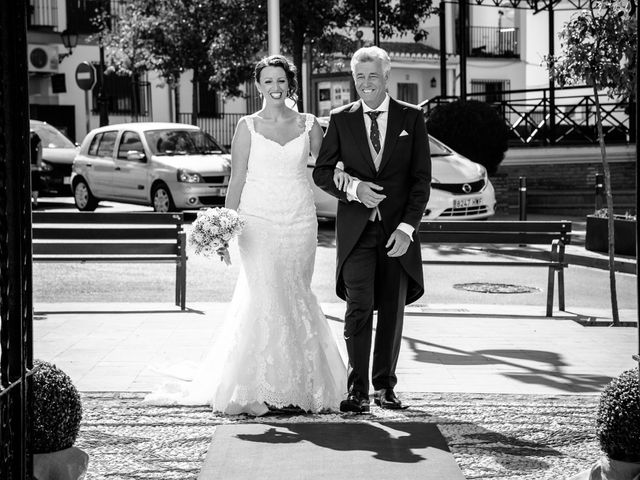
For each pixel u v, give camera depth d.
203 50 27.91
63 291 11.88
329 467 5.05
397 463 5.11
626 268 13.65
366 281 6.19
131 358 7.67
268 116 6.49
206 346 8.16
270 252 6.34
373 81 6.14
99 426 5.80
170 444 5.48
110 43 29.80
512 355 7.91
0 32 3.26
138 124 21.78
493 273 13.65
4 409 3.27
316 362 6.30
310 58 28.92
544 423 5.86
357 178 6.19
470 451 5.32
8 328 3.31
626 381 4.46
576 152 24.62
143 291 11.92
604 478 4.48
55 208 23.03
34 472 4.30
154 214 10.42
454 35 39.91
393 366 6.35
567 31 9.68
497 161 21.64
